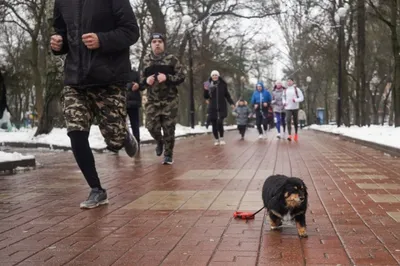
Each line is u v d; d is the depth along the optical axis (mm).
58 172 8695
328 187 6621
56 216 5066
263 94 20109
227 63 37312
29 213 5227
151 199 5949
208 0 31234
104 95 5512
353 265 3352
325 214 4957
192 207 5430
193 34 30641
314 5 28625
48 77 15266
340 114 25422
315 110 57531
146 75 9516
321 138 19797
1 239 4188
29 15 27359
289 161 10055
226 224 4613
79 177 7996
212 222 4703
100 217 4992
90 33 5172
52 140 14188
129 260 3562
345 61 29297
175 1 29062
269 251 3721
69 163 10242
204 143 16781
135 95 12703
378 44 33250
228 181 7340
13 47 40094
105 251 3797
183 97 47469
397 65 18953
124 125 5676
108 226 4605
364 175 7777
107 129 5586
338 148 13672
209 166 9367
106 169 9062
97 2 5391
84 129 5484
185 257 3611
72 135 5445
